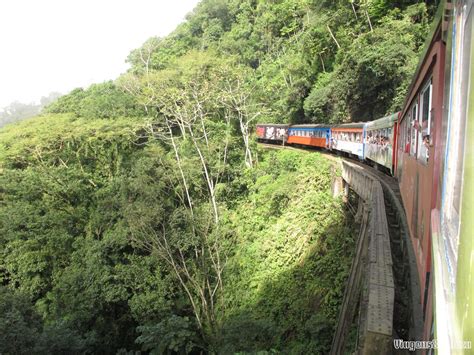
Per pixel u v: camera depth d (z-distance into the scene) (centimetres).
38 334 1345
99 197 2498
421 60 524
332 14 3225
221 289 1950
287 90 3756
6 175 2395
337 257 1394
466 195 159
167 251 1981
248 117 3003
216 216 2284
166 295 1977
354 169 1501
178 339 1514
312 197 1828
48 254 2136
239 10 5622
